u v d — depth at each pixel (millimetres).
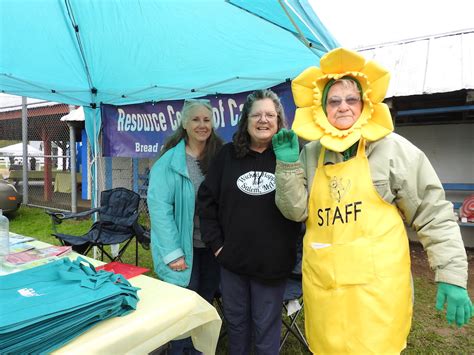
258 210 1787
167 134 3996
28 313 1058
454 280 1336
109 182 7168
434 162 5332
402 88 4398
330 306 1446
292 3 1641
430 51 5023
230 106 3578
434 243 1395
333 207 1466
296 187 1530
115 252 4375
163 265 2092
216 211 1988
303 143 1903
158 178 2156
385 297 1375
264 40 2426
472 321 3223
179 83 3561
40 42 2879
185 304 1410
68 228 6648
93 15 2551
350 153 1505
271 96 1829
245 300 1930
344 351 1417
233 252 1832
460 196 5180
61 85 3770
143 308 1344
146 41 2805
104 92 4043
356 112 1465
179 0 2178
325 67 1495
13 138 12750
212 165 2002
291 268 1857
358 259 1398
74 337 1113
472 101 4496
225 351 2641
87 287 1280
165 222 2092
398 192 1418
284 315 3158
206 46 2729
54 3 2445
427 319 3256
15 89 3842
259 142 1841
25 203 9305
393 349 1394
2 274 1563
